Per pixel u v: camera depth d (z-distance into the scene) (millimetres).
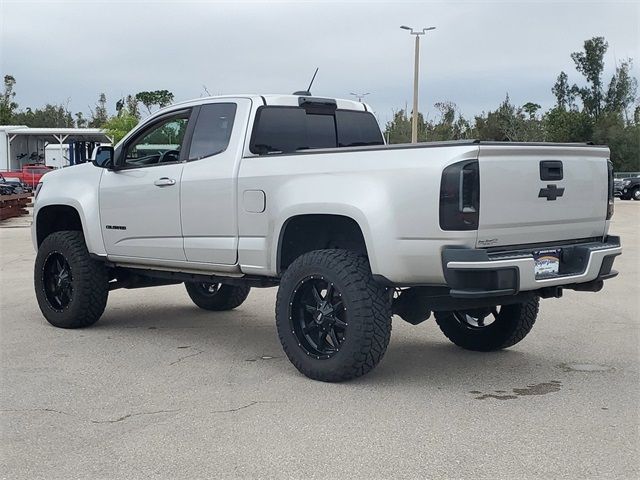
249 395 5438
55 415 5023
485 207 5078
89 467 4145
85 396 5445
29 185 45562
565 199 5609
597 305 9031
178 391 5559
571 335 7418
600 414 4969
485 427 4719
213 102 6742
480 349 6797
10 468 4145
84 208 7539
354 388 5594
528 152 5344
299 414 4996
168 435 4625
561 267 5660
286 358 6578
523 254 5352
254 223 6141
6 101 83188
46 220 8242
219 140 6574
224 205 6352
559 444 4422
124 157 7363
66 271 7816
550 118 68312
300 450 4359
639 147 66250
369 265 5547
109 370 6168
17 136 52938
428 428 4707
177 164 6812
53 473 4070
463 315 6816
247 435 4609
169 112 7074
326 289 5707
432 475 3994
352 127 7242
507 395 5410
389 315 5512
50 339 7332
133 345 7078
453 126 46375
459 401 5266
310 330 5832
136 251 7207
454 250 5023
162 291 10492
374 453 4305
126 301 9664
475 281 5016
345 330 5543
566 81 77938
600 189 5949
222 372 6098
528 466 4105
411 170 5184
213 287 8969
